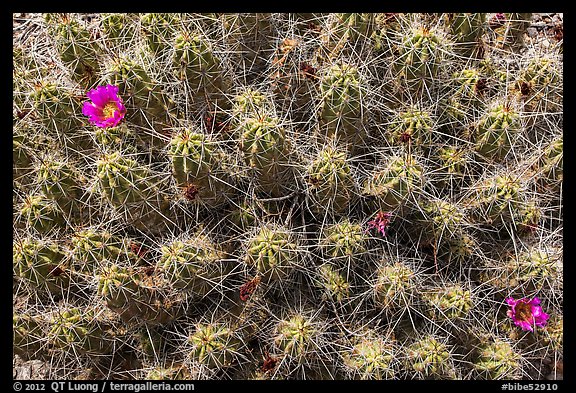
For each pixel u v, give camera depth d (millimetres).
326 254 2914
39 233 3115
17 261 2887
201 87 3014
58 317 2912
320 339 2840
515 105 3273
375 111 3146
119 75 2820
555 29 3938
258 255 2674
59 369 3146
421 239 3105
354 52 3059
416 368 2865
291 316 2887
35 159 3271
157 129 3047
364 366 2809
